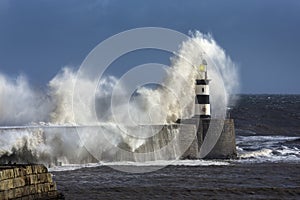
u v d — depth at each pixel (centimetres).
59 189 4991
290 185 5628
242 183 5678
